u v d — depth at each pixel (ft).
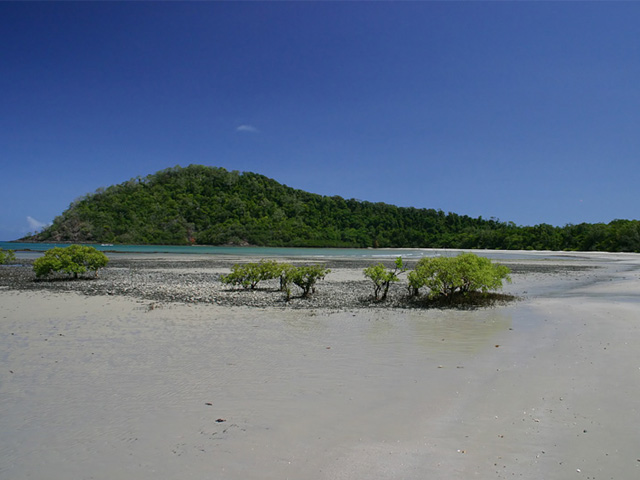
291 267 72.23
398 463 15.60
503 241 449.89
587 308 49.44
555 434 17.69
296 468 15.37
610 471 14.78
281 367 27.66
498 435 17.72
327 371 26.76
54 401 21.94
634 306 50.34
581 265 157.48
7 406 21.27
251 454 16.42
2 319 44.50
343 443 17.22
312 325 41.86
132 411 20.63
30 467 15.66
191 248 411.95
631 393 21.93
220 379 25.31
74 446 17.20
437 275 57.36
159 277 95.96
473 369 26.86
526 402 21.17
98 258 91.86
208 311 50.03
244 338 36.09
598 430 17.93
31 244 450.30
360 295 65.26
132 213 524.52
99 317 45.83
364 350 31.96
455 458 15.92
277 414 20.17
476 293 60.70
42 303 55.57
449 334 37.47
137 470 15.37
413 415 19.88
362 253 310.04
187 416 20.03
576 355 29.50
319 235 566.36
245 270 73.72
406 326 41.34
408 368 27.30
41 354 30.89
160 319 44.78
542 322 42.27
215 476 14.88
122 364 28.43
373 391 23.13
